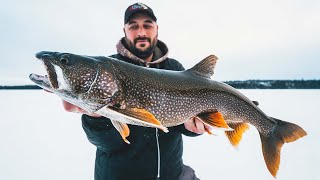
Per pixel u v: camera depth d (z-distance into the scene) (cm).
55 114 406
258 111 98
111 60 76
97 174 96
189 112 83
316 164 158
